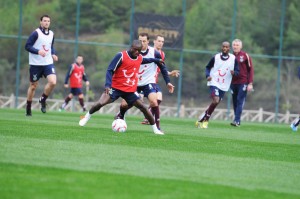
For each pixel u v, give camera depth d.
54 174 16.22
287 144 29.25
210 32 83.94
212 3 84.44
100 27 85.00
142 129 32.25
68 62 83.88
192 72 79.75
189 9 87.62
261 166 20.23
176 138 27.69
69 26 85.56
